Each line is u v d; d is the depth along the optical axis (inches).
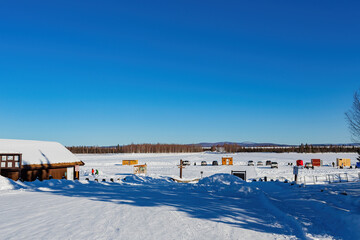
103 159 4244.6
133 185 968.3
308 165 2508.6
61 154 1326.3
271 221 425.4
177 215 439.8
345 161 2571.4
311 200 606.2
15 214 419.8
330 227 401.7
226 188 801.6
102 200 565.6
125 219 404.5
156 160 3924.7
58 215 417.7
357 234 350.0
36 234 323.6
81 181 964.0
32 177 1114.1
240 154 5767.7
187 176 1818.4
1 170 1000.9
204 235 343.6
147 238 323.3
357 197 605.3
